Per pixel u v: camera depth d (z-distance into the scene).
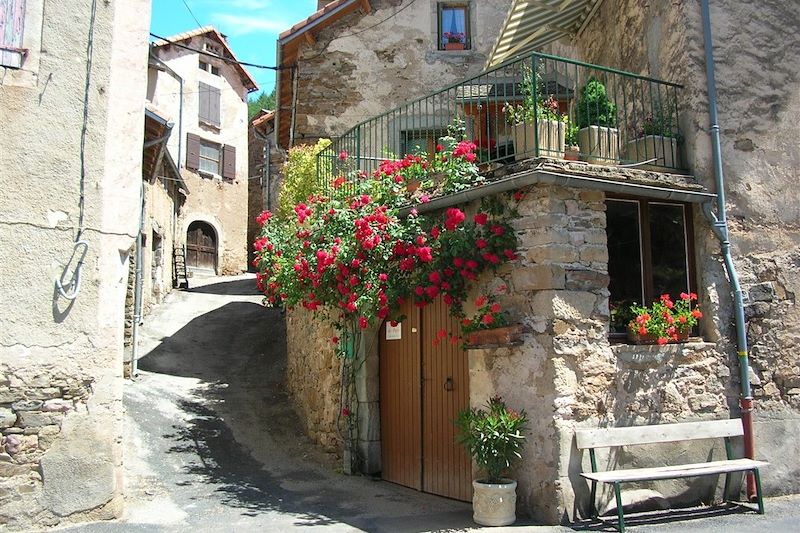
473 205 6.09
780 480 6.19
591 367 5.45
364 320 6.21
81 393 5.45
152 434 7.74
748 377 6.13
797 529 5.07
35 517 5.17
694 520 5.37
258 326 13.33
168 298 15.51
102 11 5.88
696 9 6.56
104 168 5.73
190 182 20.22
